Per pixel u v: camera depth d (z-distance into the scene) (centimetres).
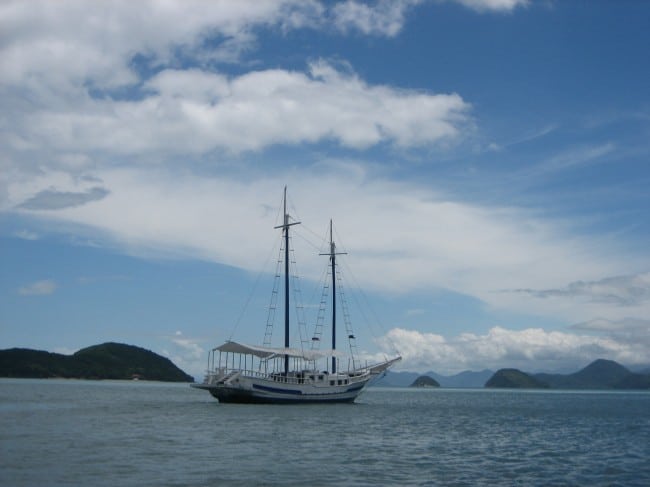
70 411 9138
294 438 5931
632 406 15888
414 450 5344
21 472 3869
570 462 4878
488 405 15712
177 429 6538
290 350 10988
